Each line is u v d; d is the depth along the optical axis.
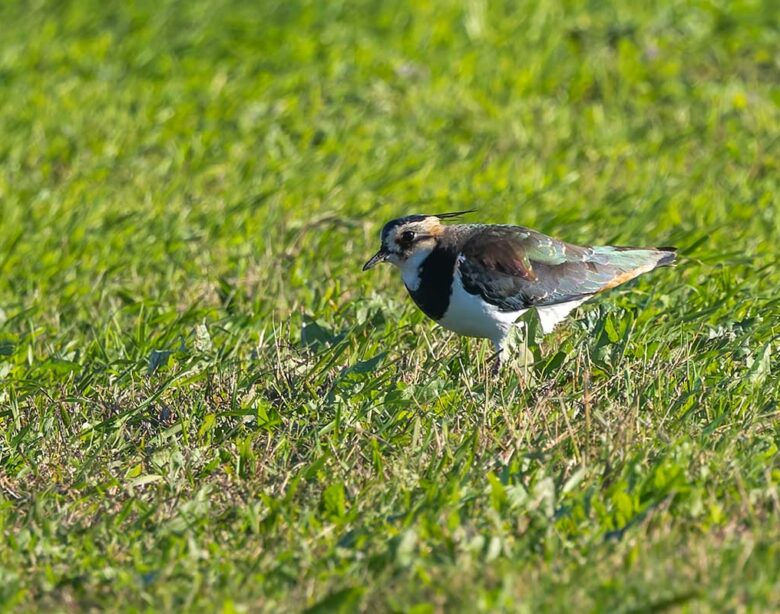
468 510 9.51
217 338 13.02
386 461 10.40
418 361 11.91
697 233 15.46
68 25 24.62
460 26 23.83
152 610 8.39
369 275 14.63
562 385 11.56
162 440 10.98
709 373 11.54
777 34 22.83
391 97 21.33
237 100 20.95
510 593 8.26
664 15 23.36
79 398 11.45
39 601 8.80
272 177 18.33
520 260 11.90
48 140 19.95
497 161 18.95
